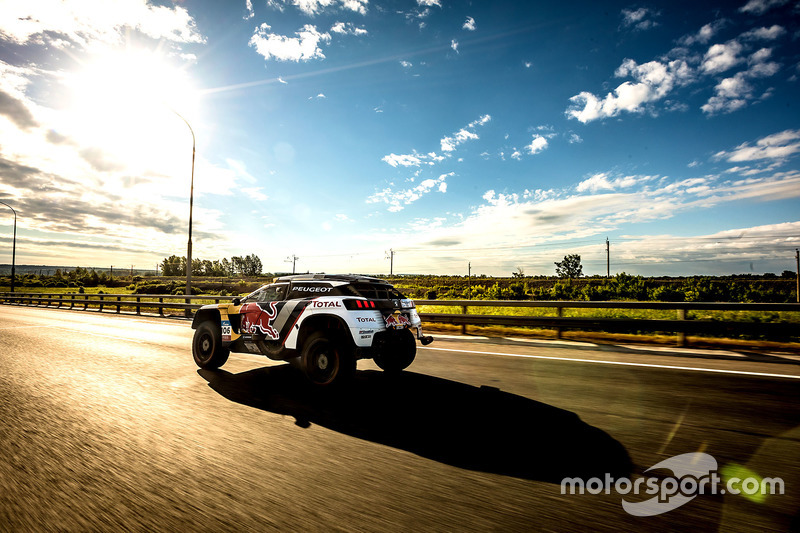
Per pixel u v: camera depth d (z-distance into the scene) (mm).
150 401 4633
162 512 2318
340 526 2184
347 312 5332
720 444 3303
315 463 3000
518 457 3088
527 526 2186
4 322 15297
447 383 5484
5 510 2332
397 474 2818
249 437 3527
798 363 6633
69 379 5723
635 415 4039
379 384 5465
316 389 5207
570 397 4711
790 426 3707
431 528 2164
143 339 10117
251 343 6180
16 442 3375
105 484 2654
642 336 9281
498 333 11031
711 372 5961
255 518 2262
